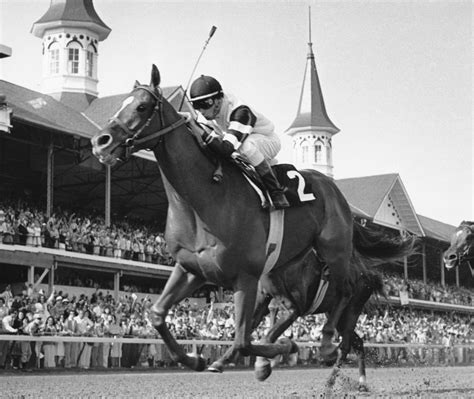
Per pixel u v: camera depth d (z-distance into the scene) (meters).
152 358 19.14
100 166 25.75
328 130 46.47
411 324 32.41
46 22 33.81
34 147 27.55
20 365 15.50
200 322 22.00
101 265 23.69
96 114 30.11
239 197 5.88
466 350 31.30
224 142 5.83
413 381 11.69
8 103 21.69
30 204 25.80
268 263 6.33
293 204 6.47
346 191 42.56
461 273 52.22
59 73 33.69
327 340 7.27
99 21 34.50
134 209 34.41
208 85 6.19
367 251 8.25
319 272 7.99
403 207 42.59
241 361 20.78
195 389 10.03
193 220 5.79
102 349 17.64
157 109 5.62
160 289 29.64
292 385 10.95
